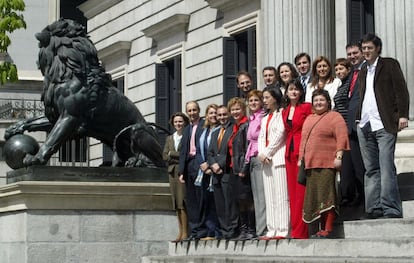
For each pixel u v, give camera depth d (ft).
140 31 98.53
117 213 51.13
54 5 136.98
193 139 48.29
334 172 38.78
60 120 52.06
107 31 107.45
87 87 52.31
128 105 54.03
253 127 43.24
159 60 93.71
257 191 42.93
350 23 64.75
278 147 41.60
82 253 50.19
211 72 83.15
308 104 41.14
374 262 32.96
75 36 52.95
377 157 39.22
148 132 53.98
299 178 39.45
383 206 38.45
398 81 38.58
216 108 47.42
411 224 36.42
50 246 49.55
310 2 62.59
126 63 102.06
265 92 42.32
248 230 44.55
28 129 54.08
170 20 88.99
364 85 39.55
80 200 50.29
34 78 129.70
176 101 90.53
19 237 49.96
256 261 38.14
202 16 85.15
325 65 42.98
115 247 50.90
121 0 103.45
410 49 50.83
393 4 51.57
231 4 78.95
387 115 38.40
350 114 40.78
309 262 35.42
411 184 44.62
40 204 49.47
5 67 83.10
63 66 52.47
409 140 49.39
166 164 54.49
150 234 51.78
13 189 49.93
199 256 43.19
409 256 34.04
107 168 51.80
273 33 63.93
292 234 40.34
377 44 39.34
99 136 53.98
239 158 44.21
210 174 46.60
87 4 112.16
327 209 38.58
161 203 52.21
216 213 47.62
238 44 79.87
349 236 39.32
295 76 43.88
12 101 125.70
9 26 81.25
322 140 38.91
